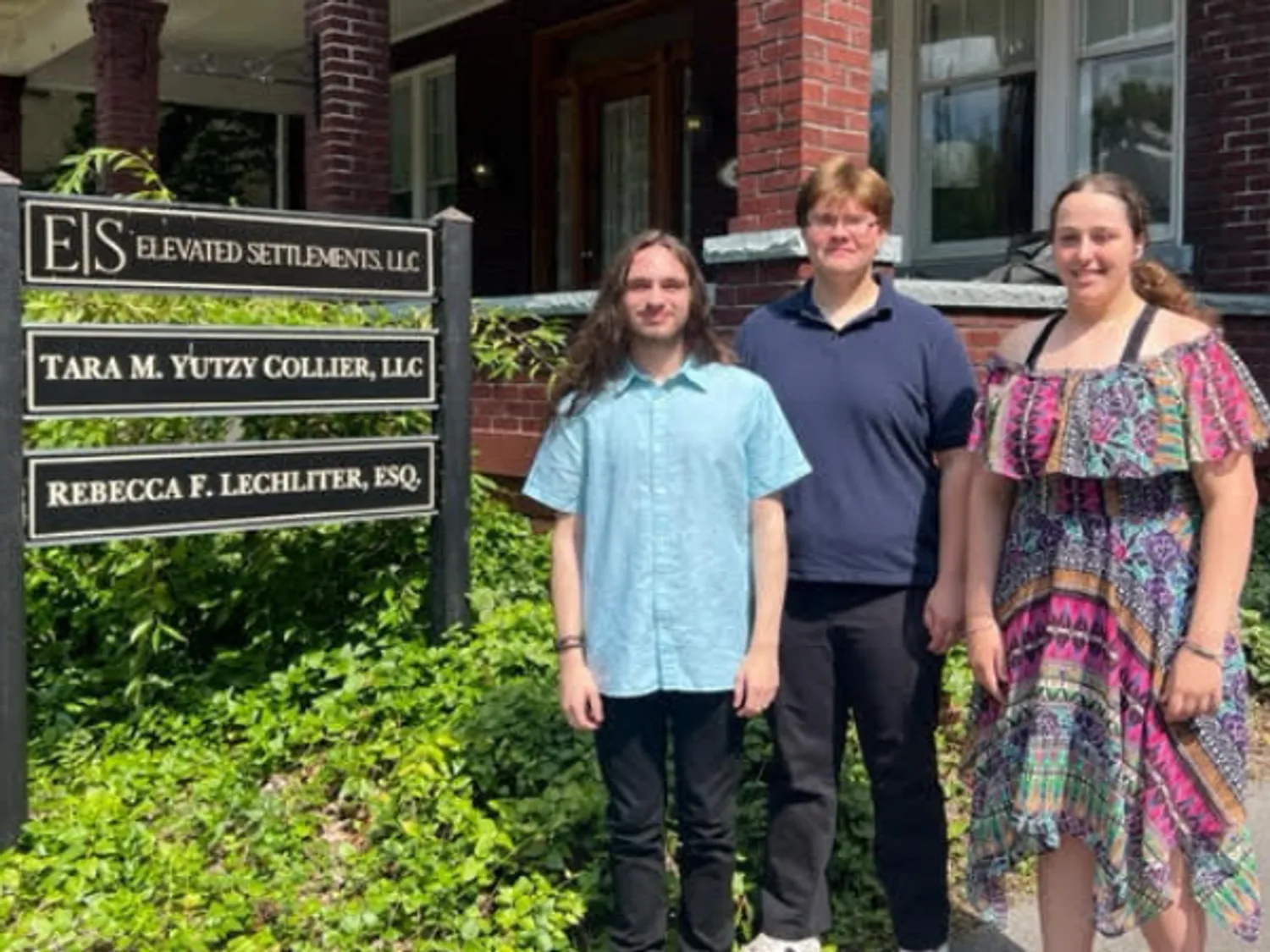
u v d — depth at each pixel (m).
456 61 12.88
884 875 3.30
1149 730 2.74
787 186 5.54
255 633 5.16
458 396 4.80
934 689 3.23
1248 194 7.67
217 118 16.86
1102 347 2.81
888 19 9.55
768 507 3.03
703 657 2.96
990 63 9.12
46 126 18.38
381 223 4.58
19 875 3.53
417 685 4.61
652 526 2.96
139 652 4.80
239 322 4.92
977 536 2.97
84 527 3.98
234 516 4.30
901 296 3.26
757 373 3.26
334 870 3.66
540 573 5.61
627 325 3.00
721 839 3.09
